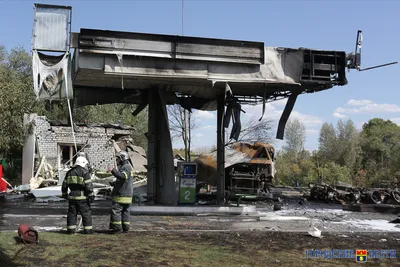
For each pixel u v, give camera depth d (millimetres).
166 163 14672
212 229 10445
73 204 8922
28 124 25766
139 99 16031
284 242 8891
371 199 18141
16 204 16391
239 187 17250
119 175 9156
